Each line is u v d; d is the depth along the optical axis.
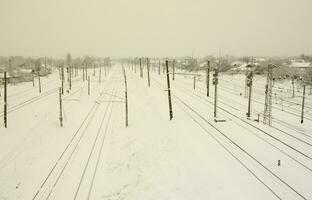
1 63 131.12
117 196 19.73
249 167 21.12
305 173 20.11
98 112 45.19
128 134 33.16
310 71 69.81
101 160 25.97
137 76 101.75
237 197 17.44
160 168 22.77
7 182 21.45
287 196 17.27
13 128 35.06
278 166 21.20
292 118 37.34
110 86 75.50
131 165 24.31
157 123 35.34
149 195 19.12
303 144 26.27
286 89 63.66
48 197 19.14
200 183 19.52
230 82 76.94
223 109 40.84
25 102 52.00
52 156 26.44
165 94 56.28
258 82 74.12
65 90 67.75
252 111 40.19
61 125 36.53
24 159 25.66
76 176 22.31
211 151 24.38
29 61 140.50
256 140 26.88
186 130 30.70
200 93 57.31
